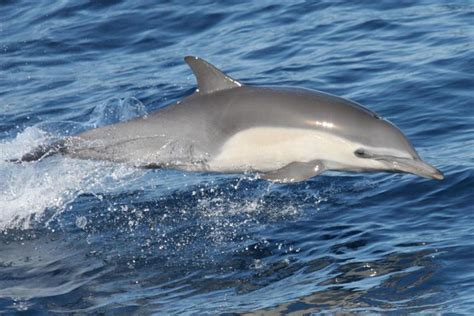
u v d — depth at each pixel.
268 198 27.05
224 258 24.03
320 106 24.11
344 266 22.83
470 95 32.50
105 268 24.05
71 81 38.59
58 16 44.94
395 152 23.69
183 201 27.45
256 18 42.34
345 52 37.69
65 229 26.50
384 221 24.98
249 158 24.53
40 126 34.31
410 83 33.84
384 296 21.20
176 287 22.77
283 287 22.20
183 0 44.78
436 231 24.03
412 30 38.81
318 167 24.06
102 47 41.84
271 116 24.22
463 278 21.55
